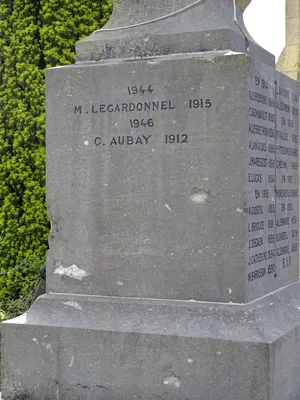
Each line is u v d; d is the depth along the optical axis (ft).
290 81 14.21
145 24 13.29
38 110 21.04
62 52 21.03
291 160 14.25
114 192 12.96
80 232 13.12
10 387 13.07
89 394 12.71
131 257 12.88
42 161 20.98
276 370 12.16
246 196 12.41
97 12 21.22
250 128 12.54
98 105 13.01
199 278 12.57
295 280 14.43
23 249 21.12
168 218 12.71
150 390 12.43
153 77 12.73
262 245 12.98
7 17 21.22
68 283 13.17
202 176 12.54
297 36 20.75
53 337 12.86
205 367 12.19
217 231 12.49
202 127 12.51
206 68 12.48
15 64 21.18
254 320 12.22
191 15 13.16
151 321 12.56
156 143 12.75
